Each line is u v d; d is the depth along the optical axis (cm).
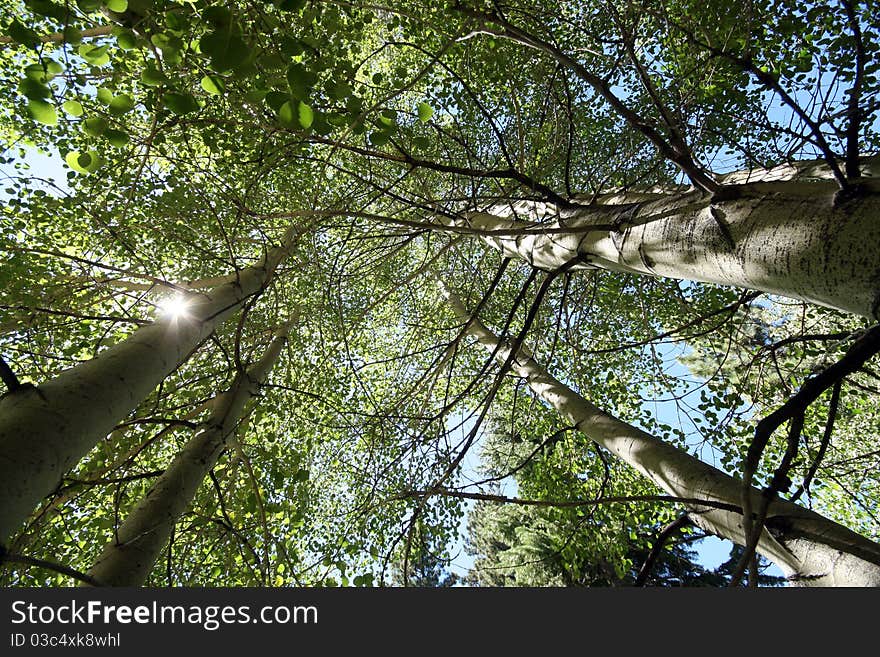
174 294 455
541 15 409
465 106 504
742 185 176
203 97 346
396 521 439
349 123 191
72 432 145
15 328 342
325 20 315
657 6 401
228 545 359
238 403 320
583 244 258
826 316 482
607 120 598
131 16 175
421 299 789
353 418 553
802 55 389
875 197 133
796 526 190
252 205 435
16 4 449
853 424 561
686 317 571
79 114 183
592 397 589
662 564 520
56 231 445
